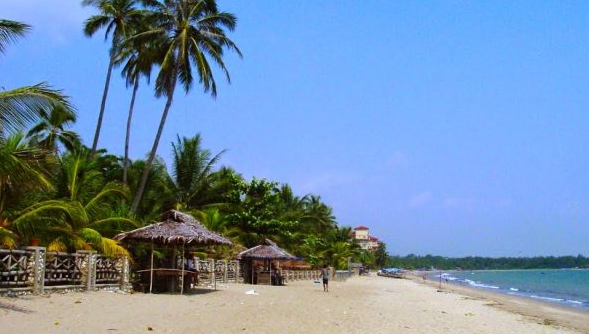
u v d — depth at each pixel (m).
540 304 42.75
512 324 23.58
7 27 14.97
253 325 16.14
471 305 35.06
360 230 193.38
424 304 32.06
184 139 43.53
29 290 17.45
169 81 34.28
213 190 44.34
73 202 21.64
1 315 13.38
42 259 18.02
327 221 84.88
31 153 16.28
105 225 24.97
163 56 34.53
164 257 26.66
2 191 16.86
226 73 35.09
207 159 43.78
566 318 30.20
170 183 42.16
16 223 18.88
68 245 21.36
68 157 26.16
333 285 50.59
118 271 22.80
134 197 35.69
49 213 19.84
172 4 35.16
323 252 78.38
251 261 39.84
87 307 16.48
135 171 37.16
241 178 49.72
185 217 25.55
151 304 18.97
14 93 14.68
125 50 37.34
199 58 33.41
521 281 118.81
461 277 153.75
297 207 72.19
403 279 98.81
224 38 35.06
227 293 26.62
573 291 73.38
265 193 49.28
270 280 39.78
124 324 14.19
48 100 15.22
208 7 35.28
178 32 34.56
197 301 21.48
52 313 14.64
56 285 18.98
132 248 25.72
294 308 22.05
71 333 12.25
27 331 11.91
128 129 36.88
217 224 40.59
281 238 51.22
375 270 169.25
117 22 37.38
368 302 29.41
